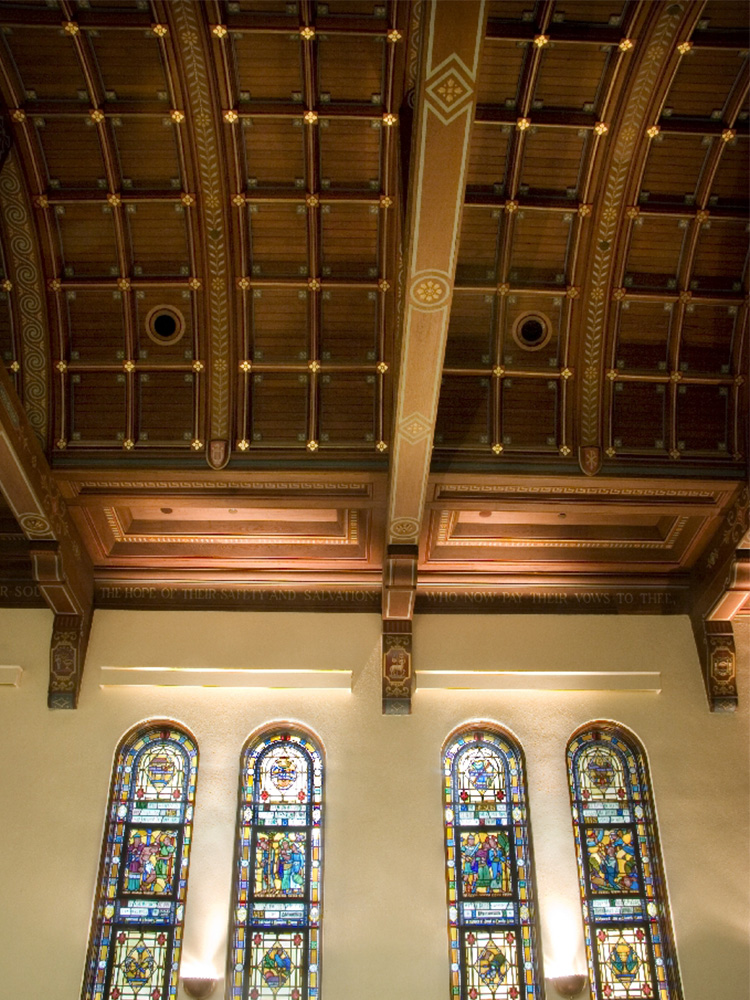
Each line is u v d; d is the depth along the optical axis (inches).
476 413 601.9
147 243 583.5
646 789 617.3
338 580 658.8
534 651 645.9
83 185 566.3
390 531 601.6
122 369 600.4
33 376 594.9
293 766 618.5
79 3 503.2
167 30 511.8
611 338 601.3
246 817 601.9
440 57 411.5
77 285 586.2
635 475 601.3
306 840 596.1
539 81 534.0
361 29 511.5
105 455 596.7
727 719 631.2
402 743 617.6
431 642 648.4
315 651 642.2
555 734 624.7
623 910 581.9
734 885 583.5
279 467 596.7
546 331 600.4
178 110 539.8
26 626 641.6
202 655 638.5
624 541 655.8
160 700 627.8
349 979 551.8
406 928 565.6
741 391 610.2
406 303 489.7
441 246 470.9
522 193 571.5
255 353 602.5
